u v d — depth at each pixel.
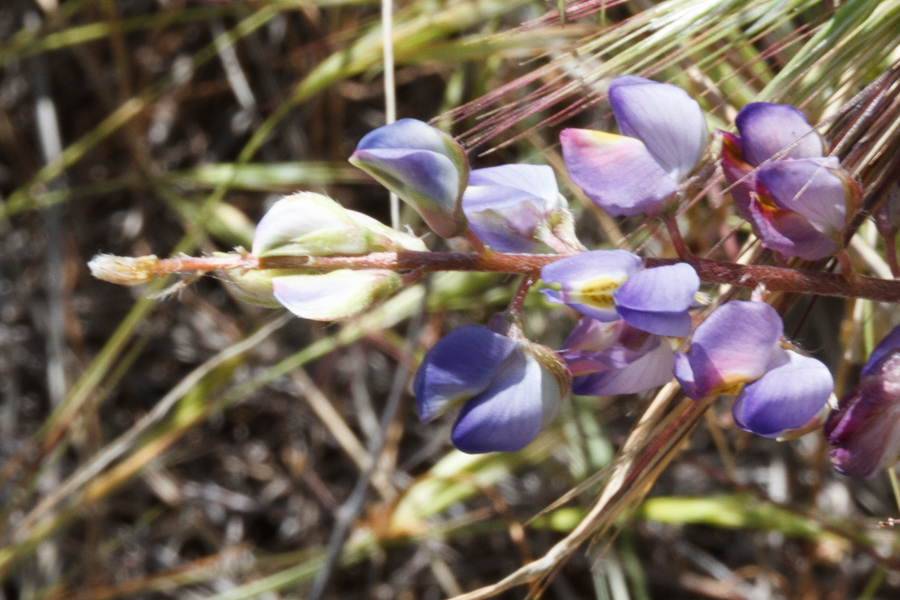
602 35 0.26
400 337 0.50
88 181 0.59
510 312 0.24
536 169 0.24
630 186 0.24
